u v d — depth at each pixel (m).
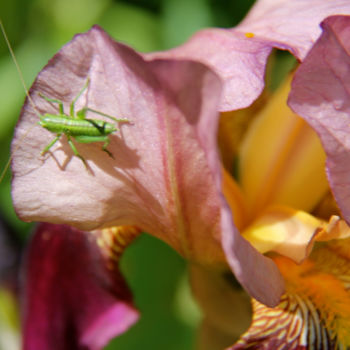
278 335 0.18
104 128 0.17
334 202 0.20
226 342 0.20
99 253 0.20
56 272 0.21
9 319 0.23
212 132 0.16
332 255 0.19
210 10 0.25
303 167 0.20
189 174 0.17
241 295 0.20
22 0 0.26
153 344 0.24
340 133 0.18
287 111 0.20
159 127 0.17
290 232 0.19
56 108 0.18
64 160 0.18
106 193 0.18
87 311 0.20
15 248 0.23
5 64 0.26
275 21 0.19
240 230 0.20
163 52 0.18
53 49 0.26
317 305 0.19
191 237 0.18
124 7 0.27
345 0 0.19
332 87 0.18
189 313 0.24
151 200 0.18
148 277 0.25
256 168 0.20
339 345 0.18
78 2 0.27
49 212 0.18
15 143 0.18
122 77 0.17
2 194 0.25
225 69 0.18
